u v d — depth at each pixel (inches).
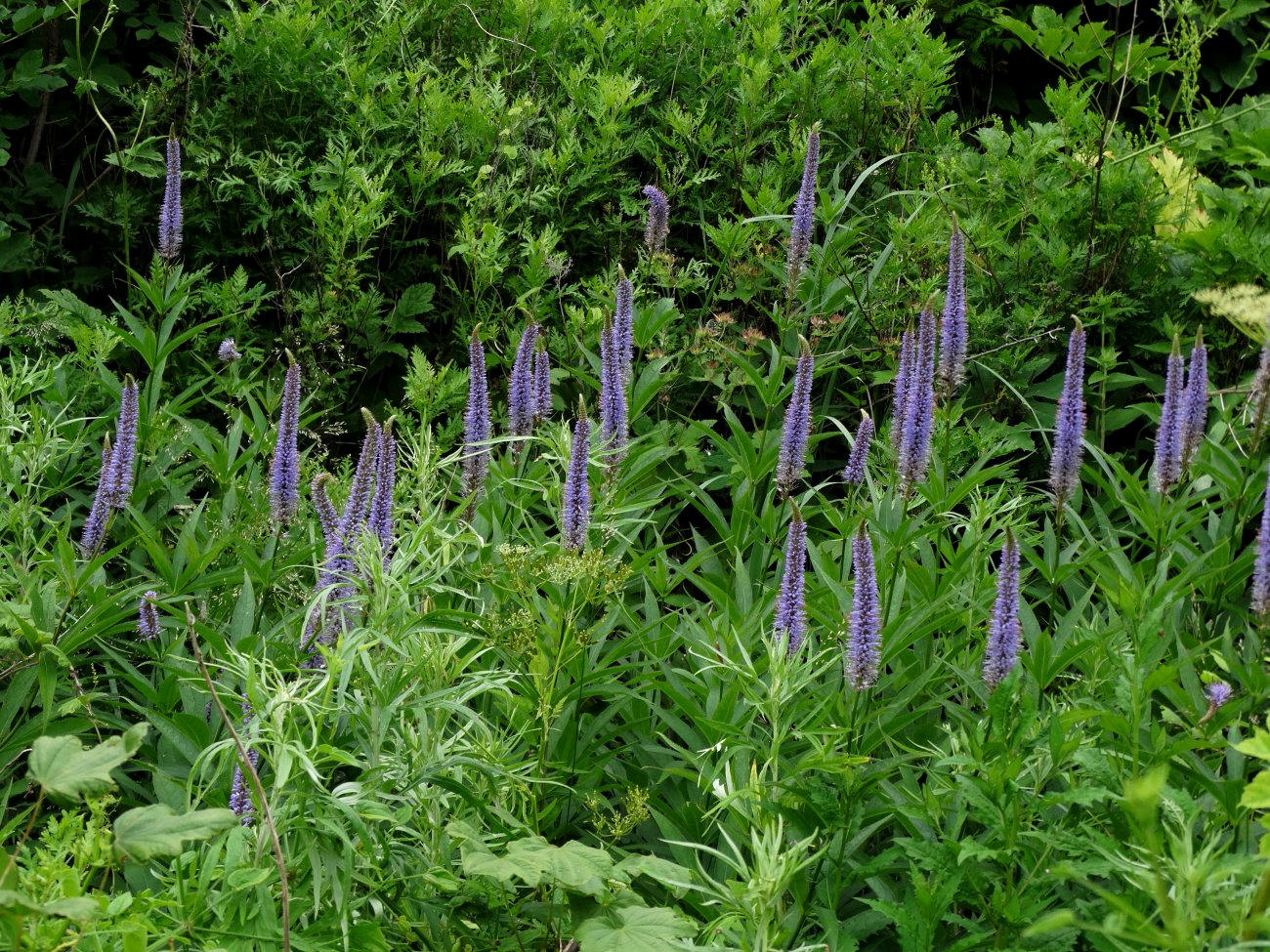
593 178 292.0
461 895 133.0
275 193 277.6
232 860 111.0
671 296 282.7
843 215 306.0
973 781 119.0
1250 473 188.4
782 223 261.6
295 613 166.2
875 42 318.0
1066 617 174.2
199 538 205.6
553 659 155.4
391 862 131.4
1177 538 185.9
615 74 295.3
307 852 120.6
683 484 237.5
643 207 293.1
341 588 148.0
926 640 177.5
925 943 116.7
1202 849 116.4
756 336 256.4
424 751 133.3
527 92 297.7
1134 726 121.3
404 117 278.1
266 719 119.9
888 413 269.7
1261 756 94.3
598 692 163.9
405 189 286.0
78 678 179.9
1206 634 182.9
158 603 161.5
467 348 274.7
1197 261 262.4
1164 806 114.3
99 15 282.8
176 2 285.1
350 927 117.2
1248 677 140.7
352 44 294.5
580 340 255.6
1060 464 180.2
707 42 314.7
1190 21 324.8
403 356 268.5
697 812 152.9
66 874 102.7
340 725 145.9
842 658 155.7
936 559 192.2
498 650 162.6
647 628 169.8
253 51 271.1
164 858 136.1
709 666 159.8
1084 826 119.9
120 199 267.4
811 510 212.1
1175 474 176.9
